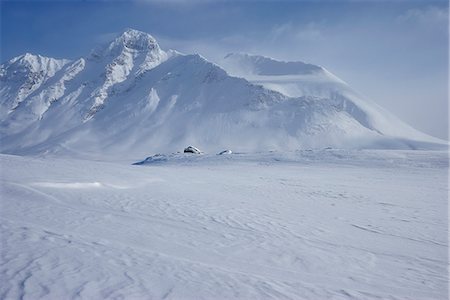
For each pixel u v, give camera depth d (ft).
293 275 24.71
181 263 24.49
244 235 34.19
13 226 29.58
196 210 44.42
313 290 22.09
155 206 44.91
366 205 57.98
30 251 23.77
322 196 67.10
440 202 63.26
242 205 51.03
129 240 29.19
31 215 34.50
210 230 35.19
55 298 17.87
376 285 24.02
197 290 20.26
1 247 24.07
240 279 22.66
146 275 21.58
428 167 136.05
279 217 43.78
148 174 85.97
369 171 129.90
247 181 91.04
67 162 94.79
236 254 28.30
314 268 26.48
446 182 98.58
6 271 20.40
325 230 38.40
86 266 22.06
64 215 35.86
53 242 26.11
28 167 72.64
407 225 43.06
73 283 19.57
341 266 27.32
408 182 97.66
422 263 29.22
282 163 160.04
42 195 44.93
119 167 97.60
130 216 38.34
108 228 32.37
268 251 29.71
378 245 33.73
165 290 19.81
